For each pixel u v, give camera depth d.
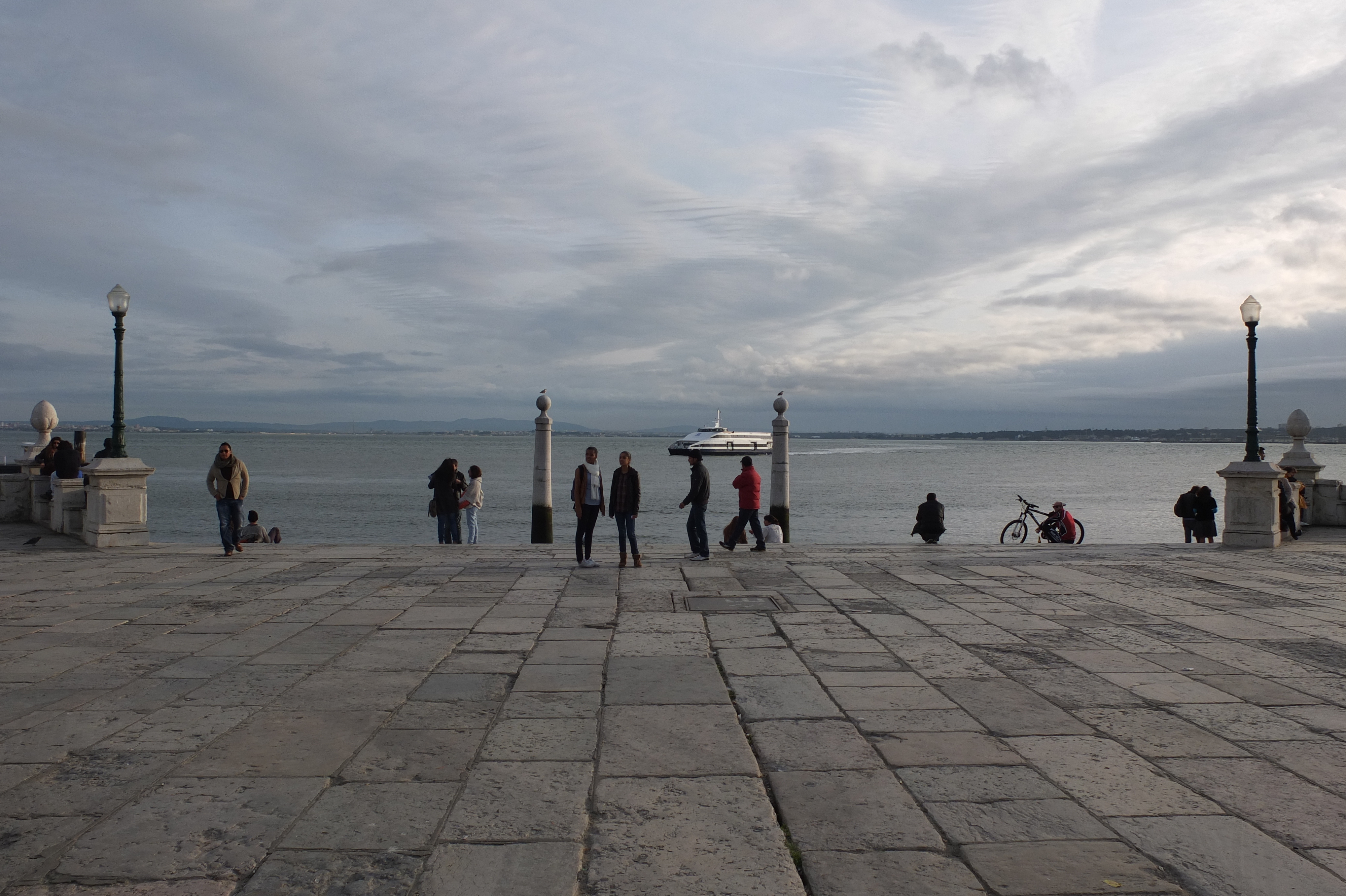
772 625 7.77
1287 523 15.55
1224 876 3.14
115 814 3.65
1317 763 4.32
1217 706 5.30
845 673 6.09
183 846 3.36
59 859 3.24
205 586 9.84
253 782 4.02
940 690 5.65
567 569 11.32
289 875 3.12
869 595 9.38
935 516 16.23
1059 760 4.35
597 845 3.38
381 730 4.80
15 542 13.72
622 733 4.75
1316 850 3.36
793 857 3.30
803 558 12.59
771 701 5.38
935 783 4.04
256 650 6.73
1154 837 3.47
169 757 4.35
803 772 4.18
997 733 4.78
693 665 6.31
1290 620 8.05
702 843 3.40
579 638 7.20
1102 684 5.79
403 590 9.62
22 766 4.21
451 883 3.07
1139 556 12.80
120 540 13.27
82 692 5.53
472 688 5.67
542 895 2.99
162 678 5.88
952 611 8.45
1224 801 3.84
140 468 13.45
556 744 4.57
